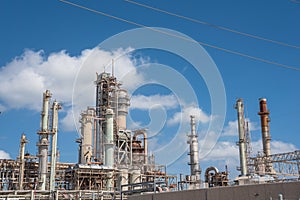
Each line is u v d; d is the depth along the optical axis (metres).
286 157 81.12
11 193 58.12
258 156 89.38
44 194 60.09
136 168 72.25
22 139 70.44
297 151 79.31
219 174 83.19
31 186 70.00
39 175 66.75
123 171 69.56
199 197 34.25
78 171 63.94
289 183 28.08
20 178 68.19
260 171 84.44
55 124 71.00
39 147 68.56
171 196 37.50
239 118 93.81
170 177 76.69
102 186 65.25
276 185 28.84
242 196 30.78
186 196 35.72
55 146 70.06
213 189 33.12
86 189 64.50
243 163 90.00
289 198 27.80
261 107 99.31
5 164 71.25
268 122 98.69
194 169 88.94
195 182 79.88
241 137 92.19
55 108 71.69
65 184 70.12
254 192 30.08
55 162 69.50
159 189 45.12
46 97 71.75
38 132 69.56
